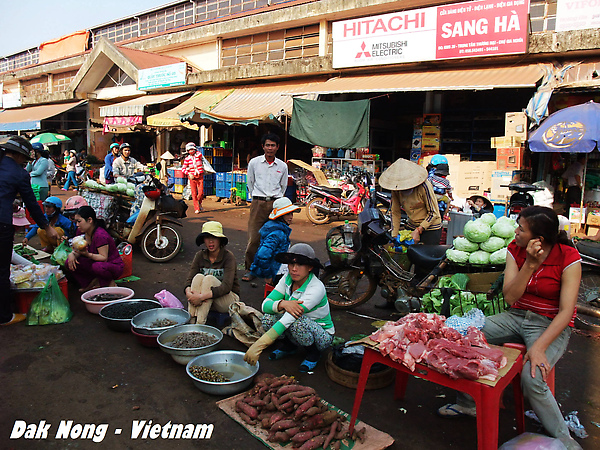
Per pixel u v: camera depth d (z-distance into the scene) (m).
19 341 3.84
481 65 10.10
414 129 12.27
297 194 12.70
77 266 4.86
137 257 6.79
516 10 9.06
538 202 7.78
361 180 10.84
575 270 2.57
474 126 13.07
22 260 4.98
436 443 2.71
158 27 22.08
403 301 4.24
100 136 20.80
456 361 2.30
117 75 19.61
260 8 17.38
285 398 2.79
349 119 10.16
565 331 2.67
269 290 4.58
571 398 3.27
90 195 6.99
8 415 2.81
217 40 17.19
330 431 2.65
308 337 3.39
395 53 10.53
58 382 3.22
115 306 4.27
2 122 21.59
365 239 4.68
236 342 3.97
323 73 12.51
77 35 26.34
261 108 12.44
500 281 3.57
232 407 2.96
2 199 3.94
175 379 3.34
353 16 13.73
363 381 2.63
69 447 2.55
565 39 8.97
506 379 2.32
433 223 4.57
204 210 12.09
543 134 8.07
